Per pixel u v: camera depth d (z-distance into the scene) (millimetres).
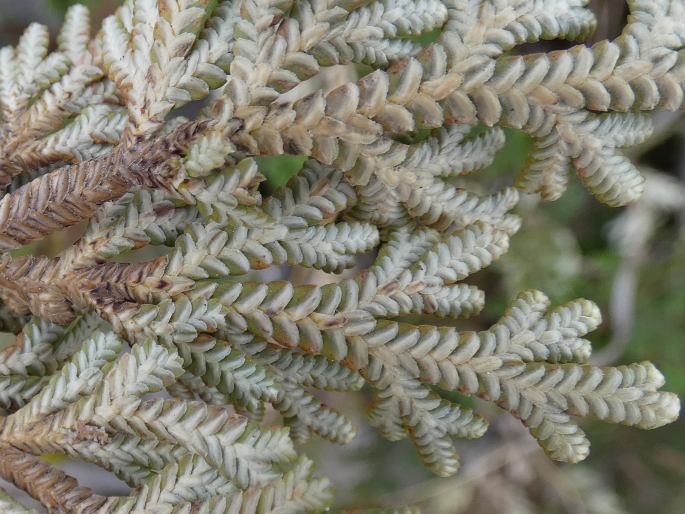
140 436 171
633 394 173
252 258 176
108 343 176
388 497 445
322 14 172
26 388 183
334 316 176
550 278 433
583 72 172
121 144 177
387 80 171
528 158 182
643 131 179
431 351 177
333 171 182
